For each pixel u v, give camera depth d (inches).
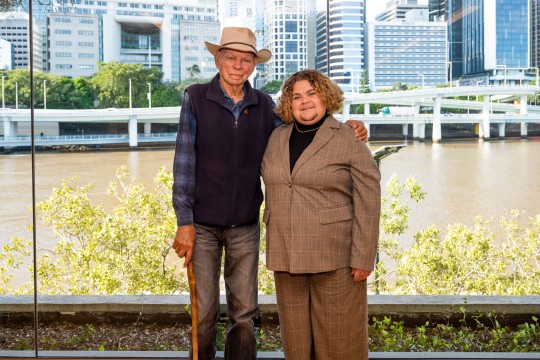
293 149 67.7
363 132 68.6
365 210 64.9
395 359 81.6
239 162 71.1
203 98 71.4
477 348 102.3
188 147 70.6
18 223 162.2
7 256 151.3
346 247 66.2
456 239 143.5
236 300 74.1
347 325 67.3
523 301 110.8
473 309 110.8
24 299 115.3
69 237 162.1
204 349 74.1
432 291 142.6
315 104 66.1
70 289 148.2
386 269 151.6
